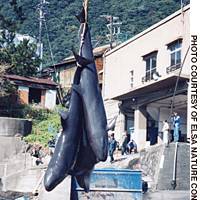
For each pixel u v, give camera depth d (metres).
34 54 56.09
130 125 37.31
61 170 7.51
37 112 45.91
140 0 80.81
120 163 27.23
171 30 33.19
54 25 78.12
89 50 8.13
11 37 55.56
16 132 38.88
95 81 7.89
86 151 7.70
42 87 50.38
